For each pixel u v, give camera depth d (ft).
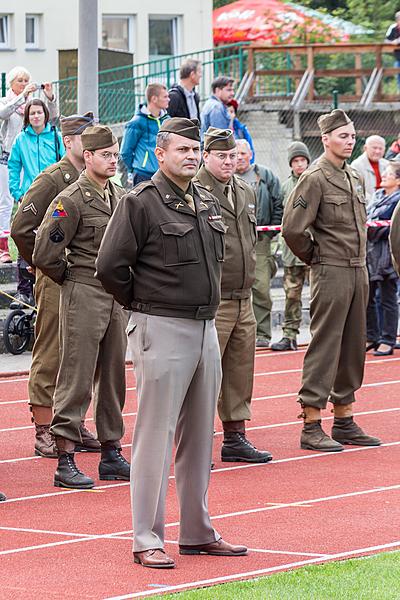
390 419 50.55
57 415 39.58
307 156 65.41
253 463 42.93
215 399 31.78
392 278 65.41
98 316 39.60
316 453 44.50
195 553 31.76
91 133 39.99
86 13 59.11
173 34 134.10
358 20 173.78
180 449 31.73
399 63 110.63
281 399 54.49
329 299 44.11
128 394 55.16
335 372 44.83
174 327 30.83
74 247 39.75
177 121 31.14
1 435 47.73
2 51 123.24
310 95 110.22
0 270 70.95
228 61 111.55
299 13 144.56
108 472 40.60
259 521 35.12
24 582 29.45
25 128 63.16
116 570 30.35
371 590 27.84
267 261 66.03
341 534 33.65
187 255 30.94
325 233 44.11
